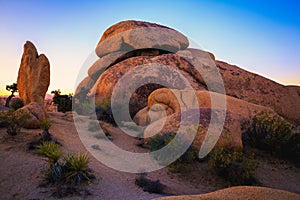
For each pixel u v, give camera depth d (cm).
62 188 621
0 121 1055
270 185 819
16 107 1578
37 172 691
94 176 714
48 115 1424
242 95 1930
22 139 914
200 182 809
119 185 701
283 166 971
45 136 935
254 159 988
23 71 1471
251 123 1213
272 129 1083
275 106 1906
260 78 2114
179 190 725
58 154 684
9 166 704
